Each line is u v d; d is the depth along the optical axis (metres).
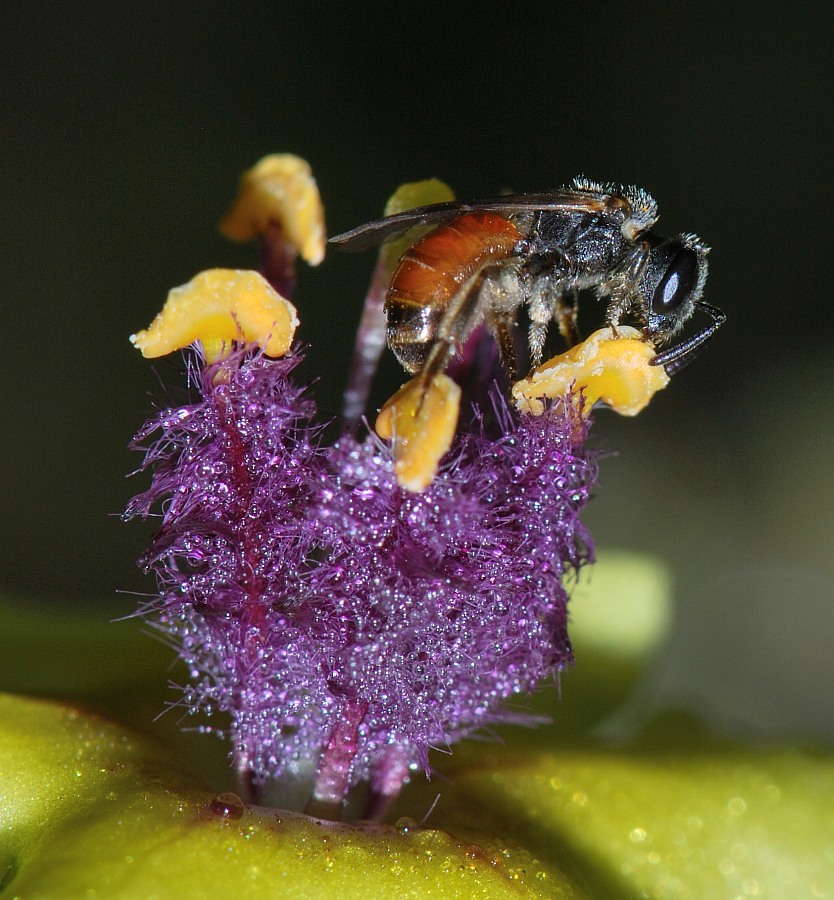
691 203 0.13
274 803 0.06
